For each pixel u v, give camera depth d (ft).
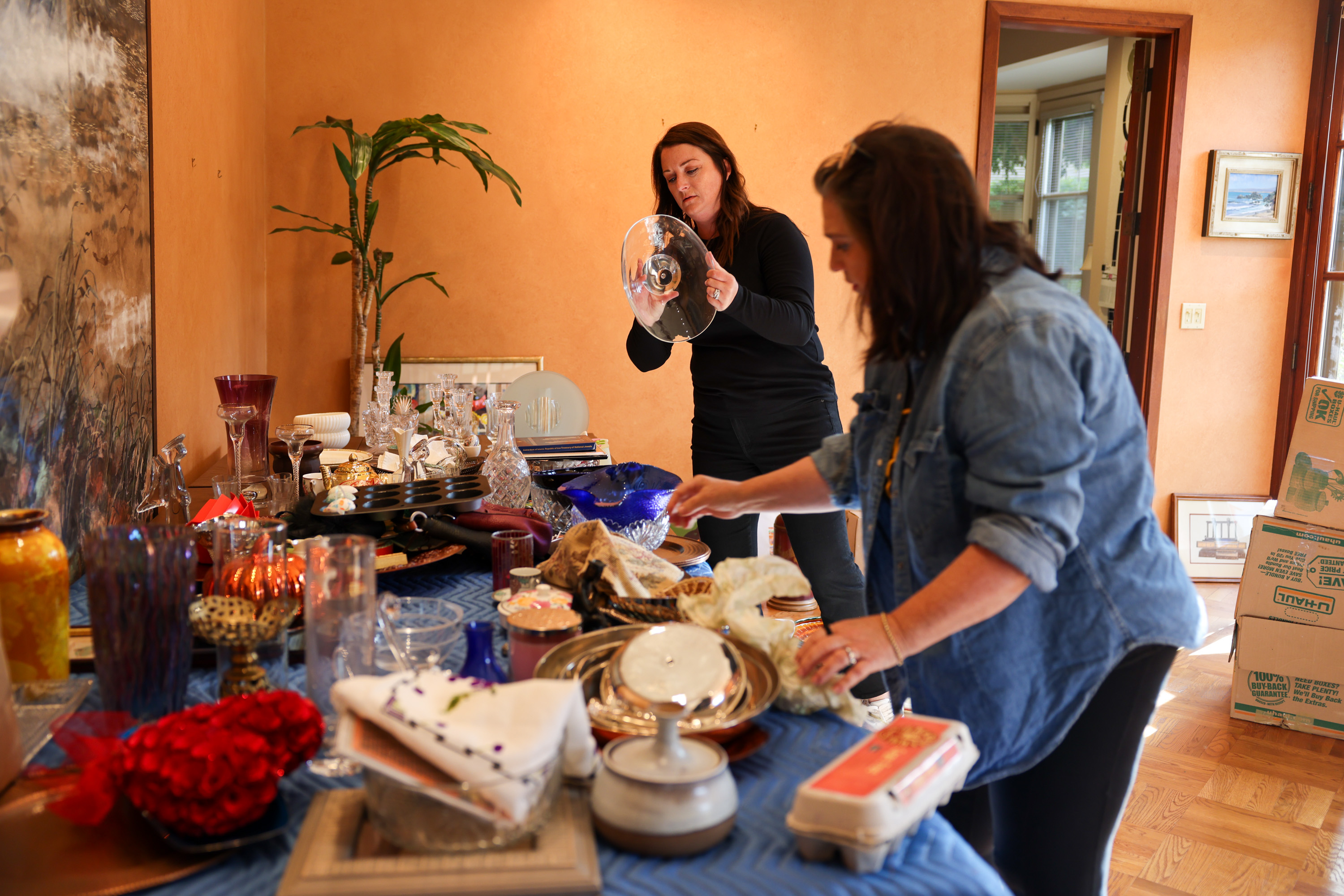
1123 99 15.37
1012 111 19.94
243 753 2.40
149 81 6.13
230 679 3.14
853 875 2.40
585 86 13.12
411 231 12.89
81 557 4.71
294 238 12.59
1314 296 14.90
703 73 13.39
